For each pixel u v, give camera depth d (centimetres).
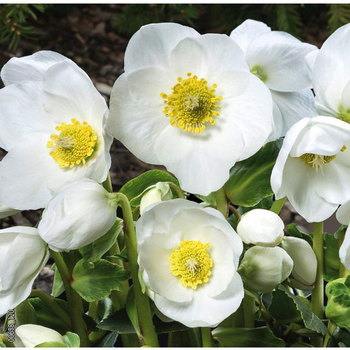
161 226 48
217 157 49
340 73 50
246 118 49
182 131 50
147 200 49
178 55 49
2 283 48
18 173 51
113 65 168
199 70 49
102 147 50
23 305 52
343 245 46
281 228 48
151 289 46
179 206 47
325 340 52
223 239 47
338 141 47
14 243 48
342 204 48
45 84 50
